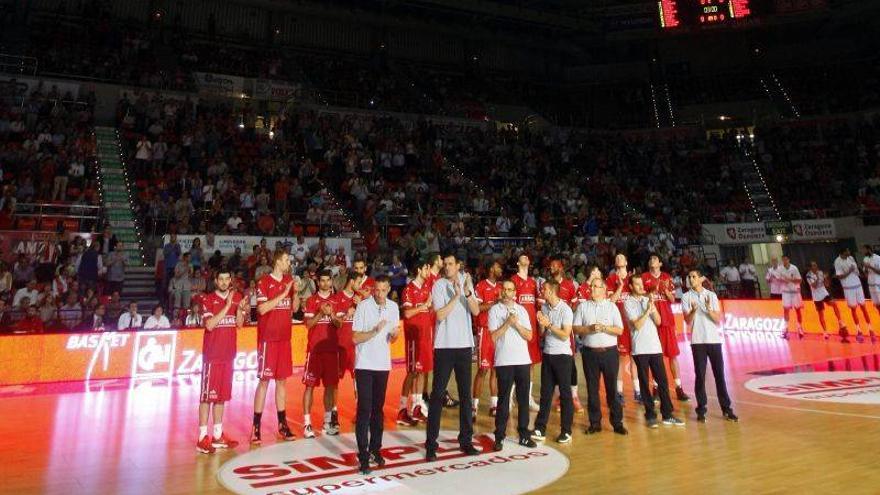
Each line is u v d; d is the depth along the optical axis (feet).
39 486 14.78
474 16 103.04
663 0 99.96
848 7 91.97
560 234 63.87
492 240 61.41
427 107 91.50
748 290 59.77
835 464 15.38
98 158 54.54
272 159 62.28
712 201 81.15
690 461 15.94
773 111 98.17
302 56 95.14
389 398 27.02
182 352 34.35
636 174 86.79
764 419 20.47
